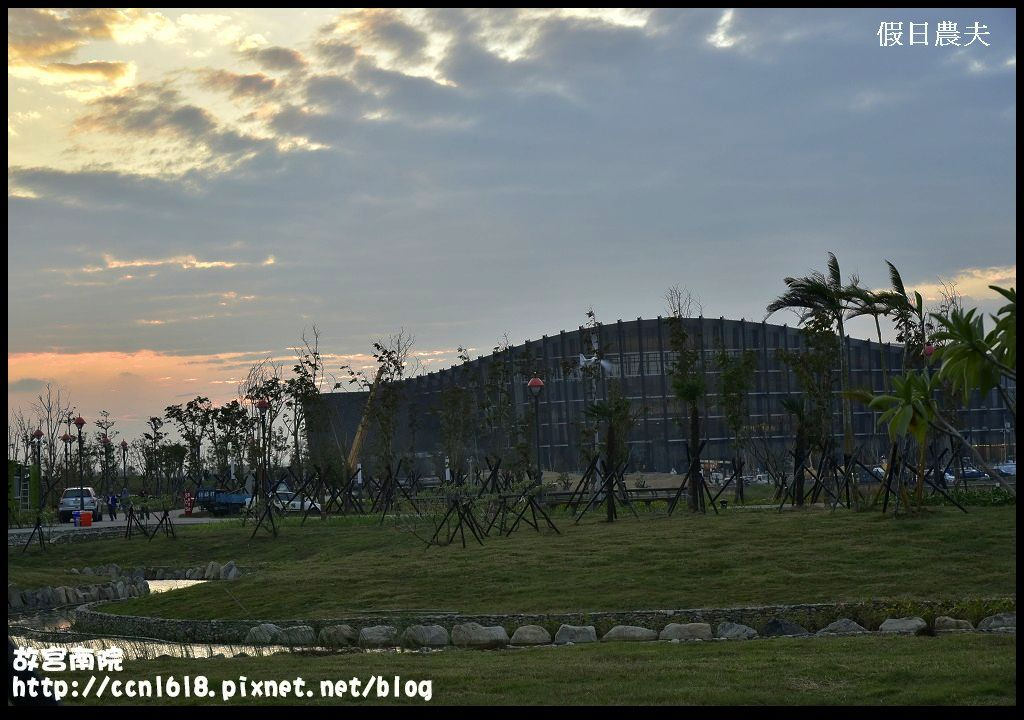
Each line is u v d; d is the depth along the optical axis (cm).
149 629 1928
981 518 2411
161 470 7406
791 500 3709
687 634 1586
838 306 3216
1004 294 662
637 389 8369
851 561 2027
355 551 3009
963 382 691
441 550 2572
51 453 6875
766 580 1914
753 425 7288
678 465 8288
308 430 6041
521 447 5256
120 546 3616
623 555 2214
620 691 1070
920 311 709
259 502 4334
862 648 1320
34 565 3297
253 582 2212
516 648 1559
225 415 6331
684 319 8362
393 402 5481
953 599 1695
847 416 3225
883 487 2828
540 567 2145
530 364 7962
